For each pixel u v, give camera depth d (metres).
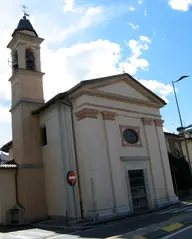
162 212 17.14
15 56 22.80
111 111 18.64
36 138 20.50
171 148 30.14
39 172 19.80
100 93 18.16
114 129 18.41
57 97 18.11
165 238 9.27
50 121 19.64
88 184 16.20
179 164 29.23
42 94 22.00
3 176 19.19
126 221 14.63
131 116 20.00
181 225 11.34
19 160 20.05
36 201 19.03
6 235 13.89
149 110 21.75
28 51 22.86
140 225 12.70
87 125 16.95
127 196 17.73
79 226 14.12
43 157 20.20
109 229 12.53
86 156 16.61
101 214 15.70
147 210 18.08
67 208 17.28
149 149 20.45
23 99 20.83
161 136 21.91
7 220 18.62
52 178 18.95
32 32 23.12
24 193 18.94
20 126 20.33
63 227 14.65
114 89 19.48
